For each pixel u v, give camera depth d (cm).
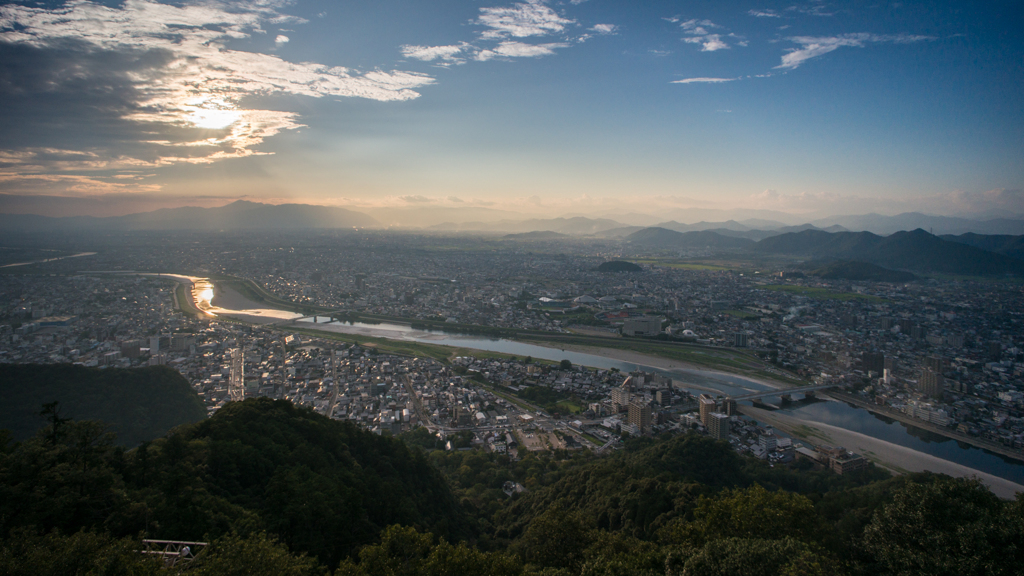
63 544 5500
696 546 6981
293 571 5803
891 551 6197
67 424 8306
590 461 16212
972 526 5900
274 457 10325
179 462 8881
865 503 10138
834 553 6406
